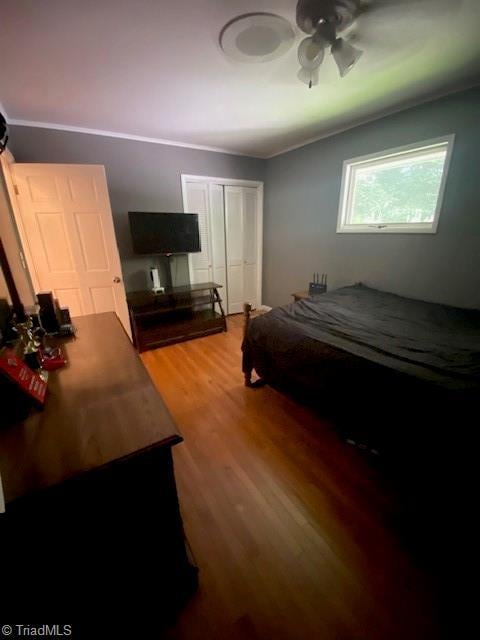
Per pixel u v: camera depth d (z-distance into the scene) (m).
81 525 0.69
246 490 1.44
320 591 1.02
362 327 1.83
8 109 2.26
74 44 1.48
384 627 0.92
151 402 0.91
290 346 1.81
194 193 3.61
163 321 3.47
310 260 3.64
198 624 0.94
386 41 1.52
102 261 2.84
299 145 3.42
